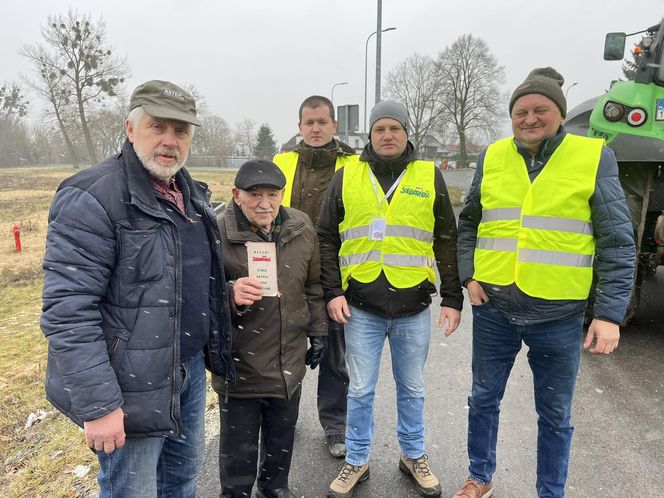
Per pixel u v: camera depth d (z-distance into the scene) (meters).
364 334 2.45
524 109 2.01
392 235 2.37
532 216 2.05
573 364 2.10
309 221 2.37
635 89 3.87
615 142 3.90
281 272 2.22
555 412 2.14
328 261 2.52
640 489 2.41
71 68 42.81
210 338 2.04
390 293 2.37
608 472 2.54
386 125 2.34
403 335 2.45
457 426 2.99
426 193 2.38
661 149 3.71
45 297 1.53
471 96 44.84
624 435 2.87
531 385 3.53
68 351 1.51
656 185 4.03
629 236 1.95
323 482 2.54
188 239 1.87
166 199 1.79
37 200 19.73
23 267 8.67
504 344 2.23
